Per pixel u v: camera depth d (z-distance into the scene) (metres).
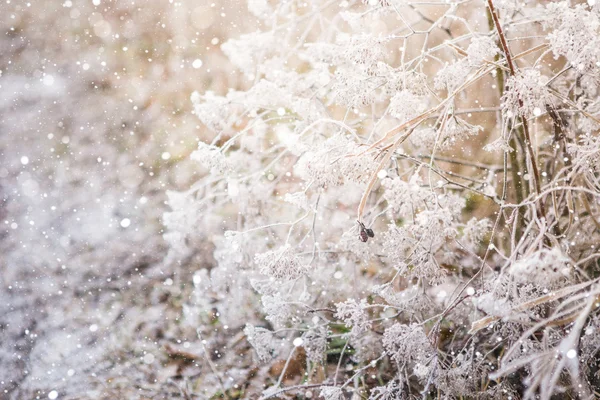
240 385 3.06
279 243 2.99
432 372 2.09
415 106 1.97
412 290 2.33
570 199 2.04
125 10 7.08
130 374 3.24
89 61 6.45
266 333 2.53
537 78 1.76
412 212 1.94
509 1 2.26
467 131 2.14
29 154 5.24
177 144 5.14
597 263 2.39
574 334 1.60
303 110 2.46
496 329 2.21
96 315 3.65
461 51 2.07
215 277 3.06
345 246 2.33
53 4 7.35
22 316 3.71
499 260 2.55
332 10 3.79
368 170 1.98
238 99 2.66
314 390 2.86
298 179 3.45
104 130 5.44
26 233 4.37
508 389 2.17
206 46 6.06
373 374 2.71
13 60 6.62
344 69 2.30
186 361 3.26
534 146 2.39
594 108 2.23
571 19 1.75
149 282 3.81
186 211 3.02
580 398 2.02
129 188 4.71
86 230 4.33
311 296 2.85
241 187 2.88
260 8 2.89
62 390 3.21
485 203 3.11
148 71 6.12
